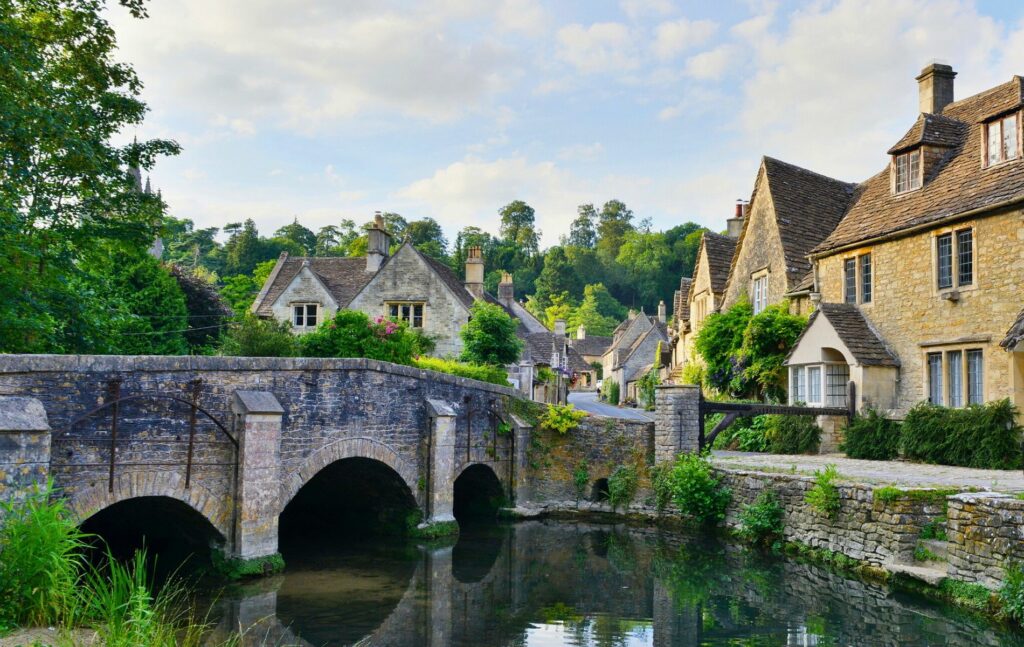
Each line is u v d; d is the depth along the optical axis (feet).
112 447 33.32
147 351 85.05
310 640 30.25
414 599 36.83
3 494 27.48
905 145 61.72
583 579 41.16
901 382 58.70
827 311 62.23
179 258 278.26
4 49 43.21
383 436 48.11
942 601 33.06
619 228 406.62
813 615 33.19
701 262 101.86
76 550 42.42
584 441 63.82
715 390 83.10
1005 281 49.73
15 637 22.74
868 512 38.60
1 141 45.34
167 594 35.63
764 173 81.10
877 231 61.16
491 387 60.95
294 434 41.91
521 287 352.69
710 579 40.65
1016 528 29.99
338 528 57.36
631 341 227.20
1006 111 52.19
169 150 55.31
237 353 64.59
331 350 62.80
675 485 55.26
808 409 59.47
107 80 53.67
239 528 38.09
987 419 47.75
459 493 66.44
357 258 128.06
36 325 47.96
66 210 53.01
